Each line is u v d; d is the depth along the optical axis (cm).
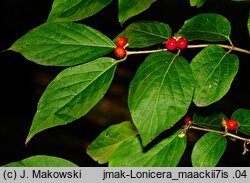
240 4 195
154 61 43
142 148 49
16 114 142
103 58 45
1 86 143
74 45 44
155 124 41
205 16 47
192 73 42
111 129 54
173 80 42
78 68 44
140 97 42
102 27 200
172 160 48
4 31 153
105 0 44
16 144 128
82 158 124
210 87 44
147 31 47
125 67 184
